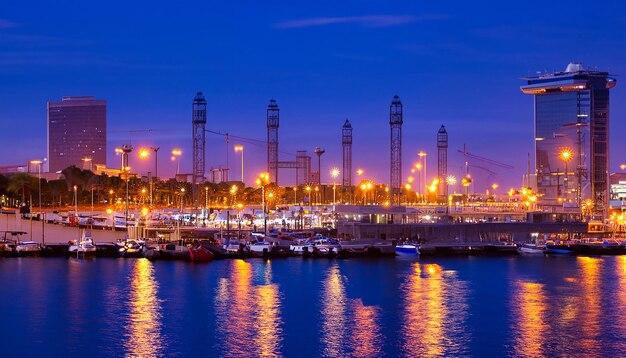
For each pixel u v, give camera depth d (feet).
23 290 491.31
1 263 636.89
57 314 419.95
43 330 386.52
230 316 417.08
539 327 394.73
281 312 428.15
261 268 613.11
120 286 508.94
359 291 495.41
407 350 352.69
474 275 578.25
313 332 383.65
